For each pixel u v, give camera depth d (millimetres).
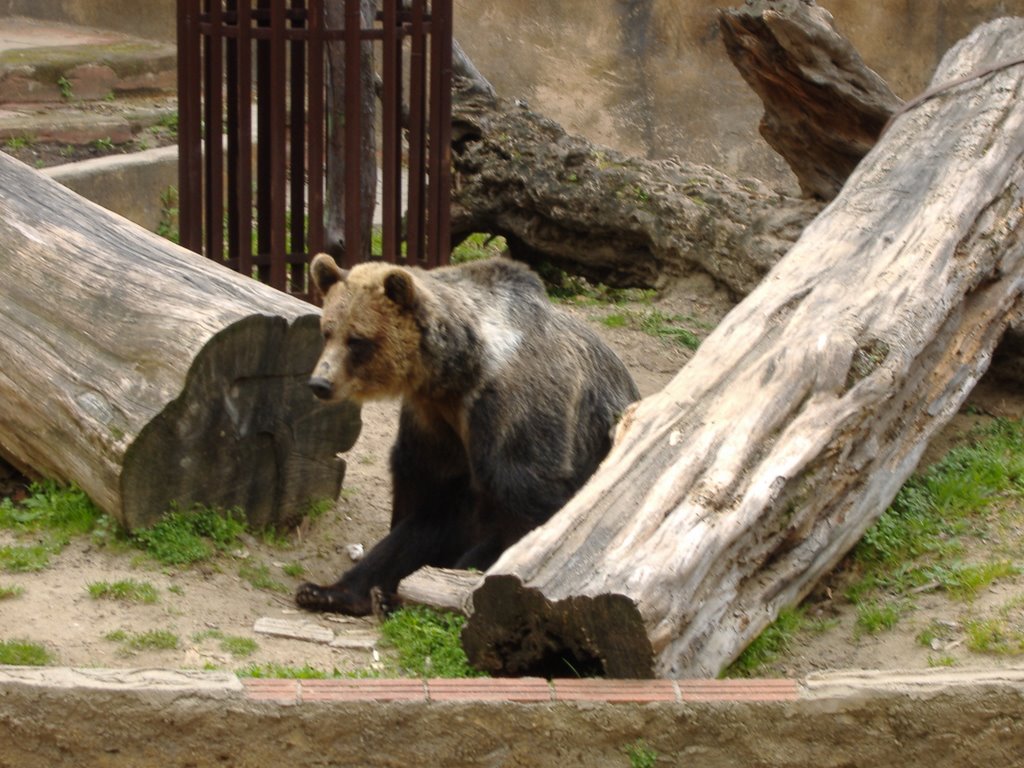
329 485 12461
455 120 19562
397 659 9430
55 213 12797
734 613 9039
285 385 11641
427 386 11086
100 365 11195
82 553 10828
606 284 19719
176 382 10812
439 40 17266
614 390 12430
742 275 17484
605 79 26891
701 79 26688
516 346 11234
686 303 18531
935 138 13867
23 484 12617
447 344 10883
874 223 12516
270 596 10844
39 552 10609
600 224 18672
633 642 7918
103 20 27453
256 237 19641
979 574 10086
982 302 12359
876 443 10438
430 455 11844
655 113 26953
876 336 10648
